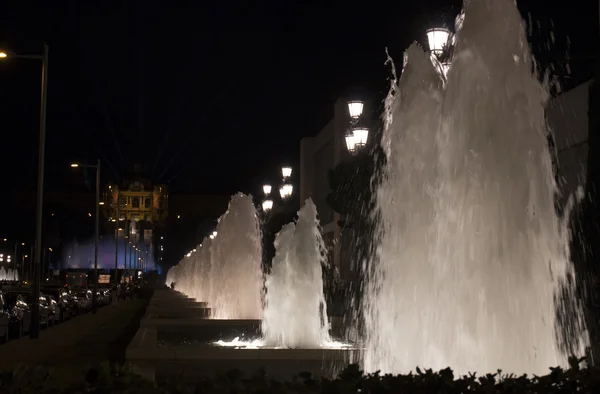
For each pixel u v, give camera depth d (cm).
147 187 17538
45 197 16388
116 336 2391
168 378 588
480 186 957
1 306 2275
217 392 532
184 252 17800
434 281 1011
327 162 5728
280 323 1558
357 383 554
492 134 966
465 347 929
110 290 5744
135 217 17188
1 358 1714
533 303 916
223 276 2462
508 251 930
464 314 935
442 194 1012
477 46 998
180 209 18288
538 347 905
